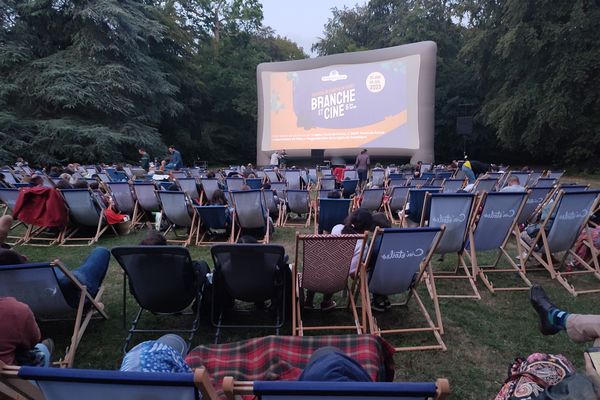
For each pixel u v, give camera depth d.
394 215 7.10
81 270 2.88
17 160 13.72
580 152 16.38
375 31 29.66
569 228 3.66
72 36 16.28
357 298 3.44
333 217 5.27
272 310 3.25
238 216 5.27
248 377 1.76
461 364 2.51
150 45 20.23
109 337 2.90
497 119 17.64
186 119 24.64
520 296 3.52
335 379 1.18
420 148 16.25
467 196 3.32
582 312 3.19
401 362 2.55
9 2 15.77
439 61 23.45
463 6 19.47
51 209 5.18
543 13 15.39
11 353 1.76
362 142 17.25
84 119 16.23
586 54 14.62
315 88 18.06
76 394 1.11
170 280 2.56
